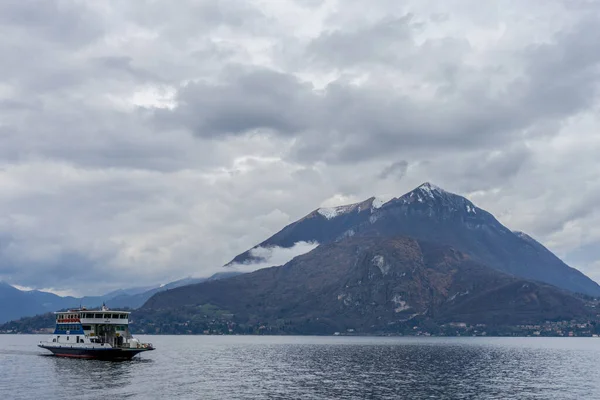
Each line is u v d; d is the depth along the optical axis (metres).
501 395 157.75
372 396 154.25
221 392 157.75
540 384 182.12
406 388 170.12
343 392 160.88
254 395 153.62
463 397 153.88
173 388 162.62
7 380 174.75
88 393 150.62
